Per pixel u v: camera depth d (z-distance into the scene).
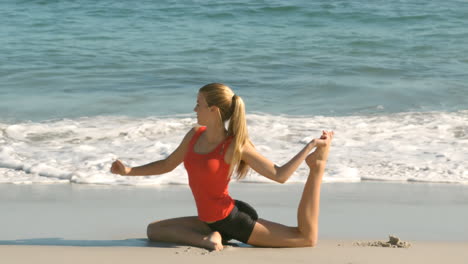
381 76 21.19
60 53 24.53
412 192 8.79
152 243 5.70
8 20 31.30
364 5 33.56
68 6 34.28
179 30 29.44
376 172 10.12
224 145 5.26
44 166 10.11
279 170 5.22
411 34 28.45
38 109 16.33
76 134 13.30
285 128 13.97
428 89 19.12
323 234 6.26
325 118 15.34
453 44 26.50
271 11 32.66
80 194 8.49
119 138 12.95
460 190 8.96
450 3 33.94
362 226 6.68
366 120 15.10
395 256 5.15
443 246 5.60
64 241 5.80
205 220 5.45
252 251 5.30
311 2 33.97
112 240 5.86
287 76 21.00
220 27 30.14
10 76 20.56
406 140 12.71
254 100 17.66
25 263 4.77
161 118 15.28
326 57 24.16
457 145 12.20
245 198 8.29
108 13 32.94
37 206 7.66
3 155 10.90
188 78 20.66
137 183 9.29
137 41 27.08
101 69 21.91
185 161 5.42
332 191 8.84
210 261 4.88
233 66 22.52
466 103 17.44
